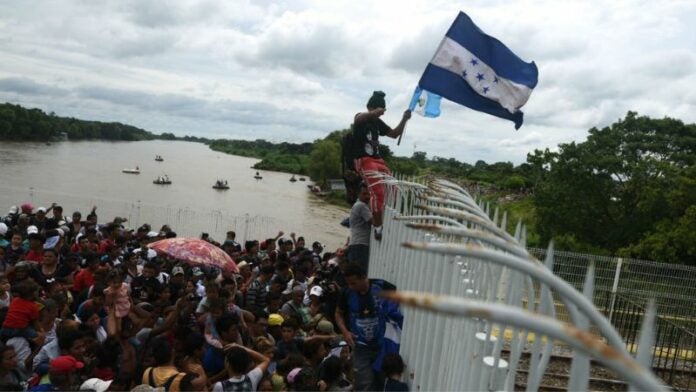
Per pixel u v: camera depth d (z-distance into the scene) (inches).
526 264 57.9
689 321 404.8
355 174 310.0
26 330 227.6
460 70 251.1
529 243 987.9
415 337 177.3
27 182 1881.2
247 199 2502.5
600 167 1033.5
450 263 150.0
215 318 235.3
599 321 53.3
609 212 1031.0
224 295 258.5
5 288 258.7
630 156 1080.8
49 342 218.7
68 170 2694.4
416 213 214.1
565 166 1044.5
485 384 111.2
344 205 2642.7
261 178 4244.6
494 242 77.8
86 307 249.0
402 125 305.4
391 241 245.8
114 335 221.9
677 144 1098.7
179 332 210.2
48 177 2192.4
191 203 1977.1
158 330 241.3
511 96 255.3
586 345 39.8
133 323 250.8
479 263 132.9
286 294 311.0
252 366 204.7
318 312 302.0
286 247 487.8
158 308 279.9
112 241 430.6
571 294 55.2
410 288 196.9
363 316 189.6
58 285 266.5
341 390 203.3
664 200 955.3
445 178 209.5
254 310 288.5
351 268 188.1
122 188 2196.1
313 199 2842.0
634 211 999.0
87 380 198.4
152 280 309.3
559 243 972.6
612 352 39.3
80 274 310.2
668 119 1141.1
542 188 1082.7
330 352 229.9
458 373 132.9
